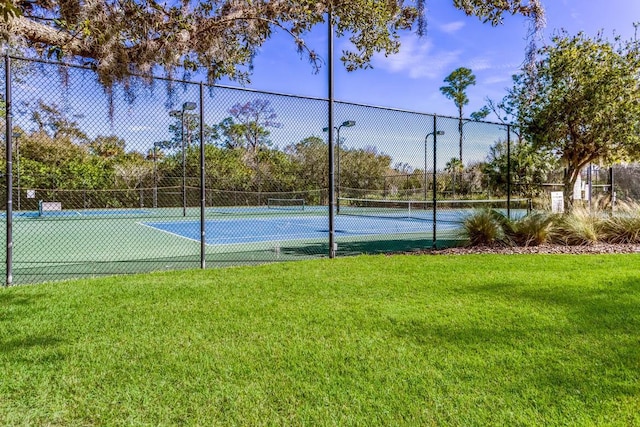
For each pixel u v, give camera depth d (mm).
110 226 14930
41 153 17594
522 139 10164
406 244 8914
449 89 31172
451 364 2525
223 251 8273
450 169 21844
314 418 1965
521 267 5609
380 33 5875
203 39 3906
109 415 2004
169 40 3648
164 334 3084
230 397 2160
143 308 3758
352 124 17344
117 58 3523
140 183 20219
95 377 2393
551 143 9617
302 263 6125
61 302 3975
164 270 5895
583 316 3416
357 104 6910
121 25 3420
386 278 4953
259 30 4508
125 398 2162
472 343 2855
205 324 3301
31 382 2326
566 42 8852
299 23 4812
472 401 2102
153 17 3557
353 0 4938
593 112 8625
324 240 10258
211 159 21906
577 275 5012
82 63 4035
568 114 8914
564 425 1887
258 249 8508
